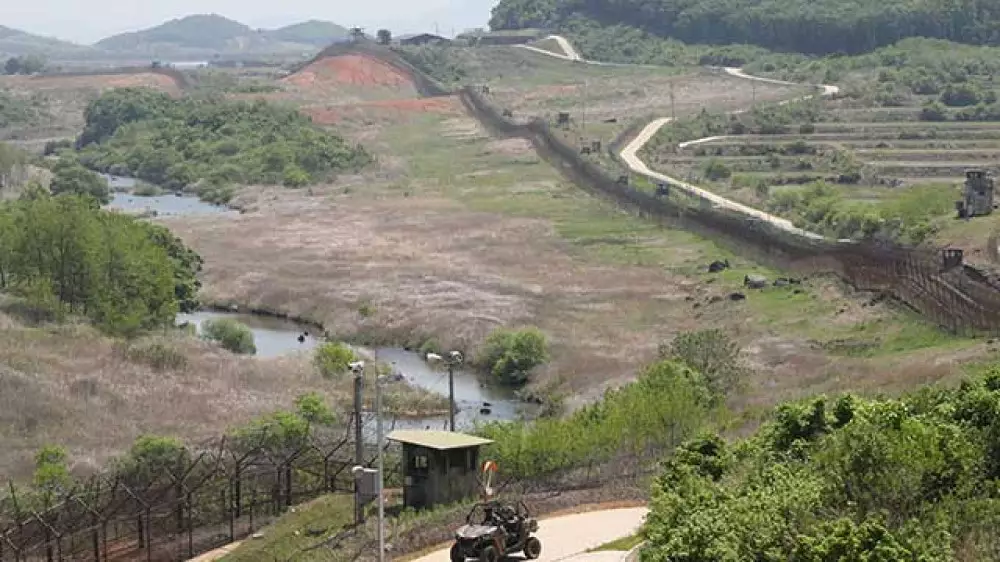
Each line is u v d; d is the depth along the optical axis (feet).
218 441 323.57
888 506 168.86
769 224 647.15
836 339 430.61
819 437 212.84
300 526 242.37
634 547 207.92
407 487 244.42
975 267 473.67
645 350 452.76
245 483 281.95
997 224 561.43
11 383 368.68
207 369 425.28
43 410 355.97
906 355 382.42
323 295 572.92
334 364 443.32
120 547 251.60
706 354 371.15
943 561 153.17
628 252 638.53
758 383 370.32
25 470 313.73
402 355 498.28
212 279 616.39
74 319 483.51
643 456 277.23
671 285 558.15
